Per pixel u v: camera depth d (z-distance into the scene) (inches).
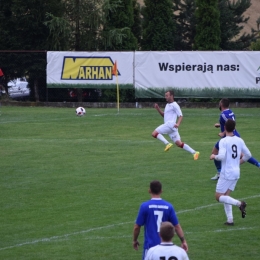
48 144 2672.2
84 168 2129.7
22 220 1493.6
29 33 4815.5
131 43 4916.3
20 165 2192.4
